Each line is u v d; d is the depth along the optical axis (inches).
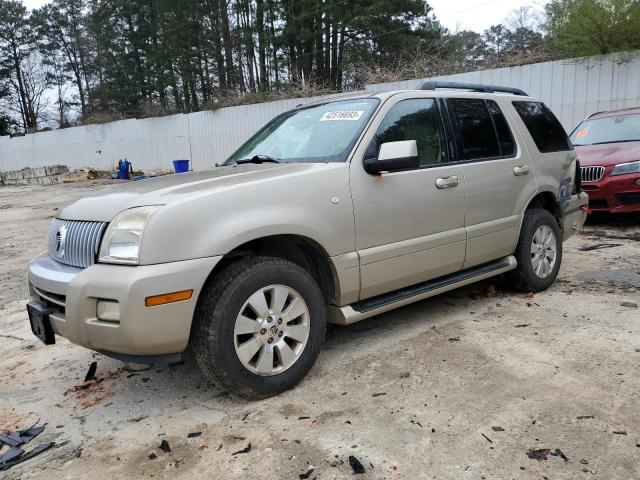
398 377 134.6
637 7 478.6
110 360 161.0
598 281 210.7
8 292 249.3
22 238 406.0
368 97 159.9
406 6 1178.0
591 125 363.3
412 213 152.7
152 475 101.0
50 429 121.7
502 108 191.9
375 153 146.7
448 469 96.5
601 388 122.1
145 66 1621.6
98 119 1157.7
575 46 522.3
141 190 129.6
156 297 109.9
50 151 1240.8
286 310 128.9
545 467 95.5
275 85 1200.2
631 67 489.1
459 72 642.8
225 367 119.0
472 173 170.6
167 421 121.3
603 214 354.6
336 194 136.4
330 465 99.8
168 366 152.9
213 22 1433.3
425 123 163.5
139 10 1573.6
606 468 94.3
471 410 116.2
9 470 106.0
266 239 133.3
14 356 169.0
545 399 118.7
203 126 956.6
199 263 114.0
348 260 138.9
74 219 127.2
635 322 162.6
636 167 295.0
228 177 132.7
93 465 105.9
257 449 106.7
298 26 1237.1
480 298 196.2
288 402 125.3
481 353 145.9
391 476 95.6
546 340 152.3
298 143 158.6
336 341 162.4
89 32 1865.2
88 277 113.5
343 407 121.3
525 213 194.5
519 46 652.7
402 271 151.9
